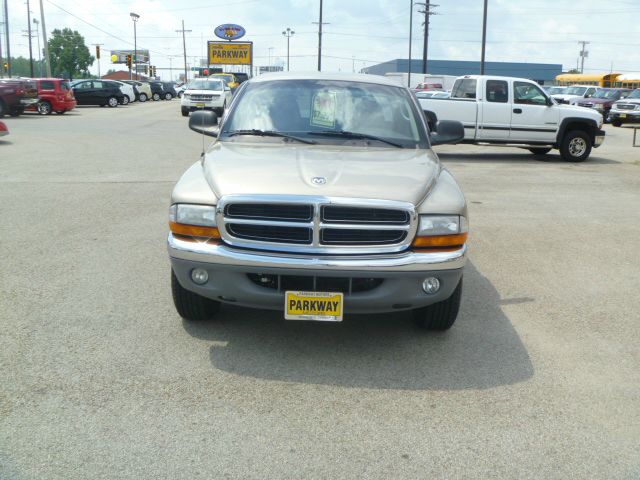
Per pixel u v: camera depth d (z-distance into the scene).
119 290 5.28
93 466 2.92
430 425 3.36
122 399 3.52
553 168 14.59
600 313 5.18
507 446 3.19
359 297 3.92
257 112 5.23
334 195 3.85
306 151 4.68
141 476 2.86
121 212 8.26
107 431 3.20
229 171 4.16
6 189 9.66
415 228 3.93
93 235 7.04
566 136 16.03
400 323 4.79
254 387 3.71
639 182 12.52
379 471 2.95
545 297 5.55
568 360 4.24
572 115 15.95
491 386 3.83
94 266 5.91
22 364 3.89
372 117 5.21
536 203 9.98
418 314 4.61
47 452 3.01
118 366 3.91
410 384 3.81
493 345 4.45
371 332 4.59
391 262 3.86
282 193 3.87
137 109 36.62
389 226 3.89
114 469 2.90
